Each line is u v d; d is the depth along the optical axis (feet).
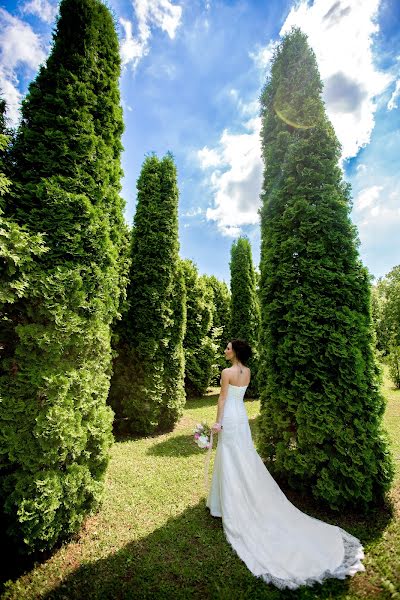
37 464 7.89
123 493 11.76
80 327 9.07
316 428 10.28
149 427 20.99
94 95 10.61
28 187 8.86
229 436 9.48
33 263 8.23
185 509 10.48
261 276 12.98
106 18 11.51
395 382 38.29
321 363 10.49
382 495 10.07
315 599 6.21
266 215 13.02
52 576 7.17
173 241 23.53
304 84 12.69
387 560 7.37
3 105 8.66
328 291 10.98
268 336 12.05
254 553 7.70
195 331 40.16
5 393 7.90
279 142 12.89
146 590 6.64
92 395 10.11
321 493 9.75
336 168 11.86
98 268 9.69
